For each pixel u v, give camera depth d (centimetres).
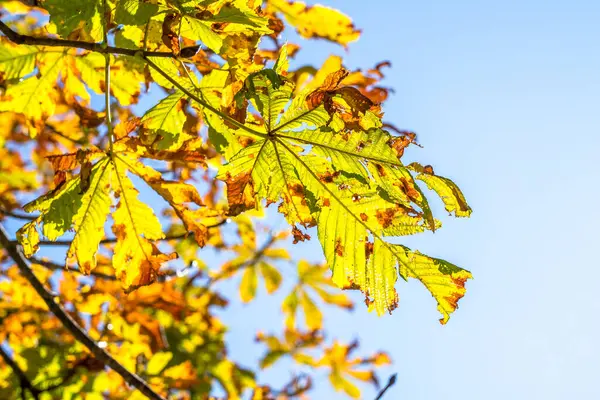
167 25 125
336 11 147
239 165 125
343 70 123
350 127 123
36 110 145
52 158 129
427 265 126
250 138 130
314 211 126
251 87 122
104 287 165
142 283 134
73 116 160
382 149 123
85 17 124
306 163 125
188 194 133
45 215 129
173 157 132
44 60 143
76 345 165
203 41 126
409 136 123
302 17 147
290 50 149
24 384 156
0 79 142
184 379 170
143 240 134
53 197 129
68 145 161
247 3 127
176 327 211
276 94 122
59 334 169
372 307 127
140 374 169
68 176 132
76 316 167
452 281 126
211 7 124
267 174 126
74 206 130
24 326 168
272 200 127
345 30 148
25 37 123
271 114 123
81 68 144
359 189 125
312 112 123
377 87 148
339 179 125
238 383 223
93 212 132
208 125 131
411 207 125
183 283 225
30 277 145
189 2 124
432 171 123
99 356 142
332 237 127
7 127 172
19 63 142
